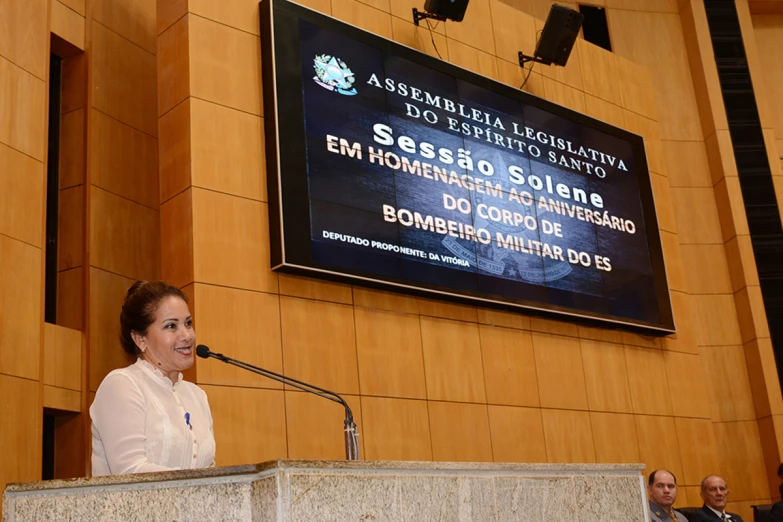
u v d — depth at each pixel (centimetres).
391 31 710
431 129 674
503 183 708
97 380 626
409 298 638
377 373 600
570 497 238
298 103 602
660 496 591
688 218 966
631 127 877
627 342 773
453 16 718
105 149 675
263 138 597
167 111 583
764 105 1004
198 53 585
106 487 190
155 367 247
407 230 629
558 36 775
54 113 678
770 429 894
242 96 597
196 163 559
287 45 610
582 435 704
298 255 567
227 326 539
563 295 714
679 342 816
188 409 248
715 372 920
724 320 938
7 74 597
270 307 563
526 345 696
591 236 759
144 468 215
